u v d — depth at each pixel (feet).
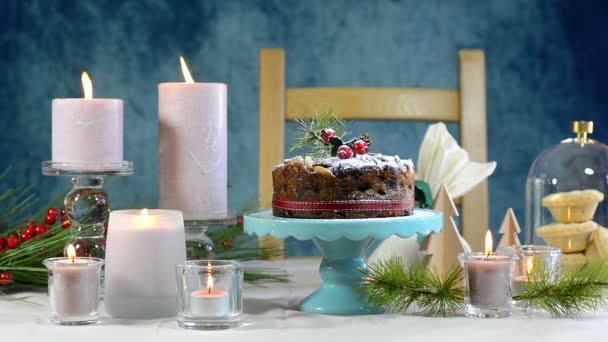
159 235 4.43
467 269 4.47
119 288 4.42
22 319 4.43
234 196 9.93
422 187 5.15
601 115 10.30
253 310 4.59
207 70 9.82
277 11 9.85
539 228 5.32
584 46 10.24
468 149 6.72
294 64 9.89
